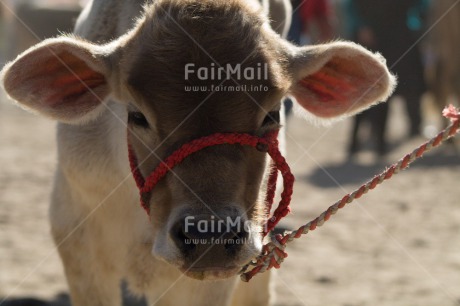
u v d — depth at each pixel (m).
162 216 4.10
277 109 4.32
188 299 4.85
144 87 4.12
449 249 7.55
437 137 4.06
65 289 6.41
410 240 7.78
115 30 5.11
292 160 11.83
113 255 5.00
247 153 4.11
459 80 12.91
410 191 9.79
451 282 6.73
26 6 18.12
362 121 12.12
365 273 6.93
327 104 4.69
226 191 3.98
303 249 7.50
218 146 4.05
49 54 4.30
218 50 4.14
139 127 4.24
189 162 4.03
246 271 4.50
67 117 4.49
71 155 4.89
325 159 12.00
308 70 4.54
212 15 4.23
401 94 12.27
